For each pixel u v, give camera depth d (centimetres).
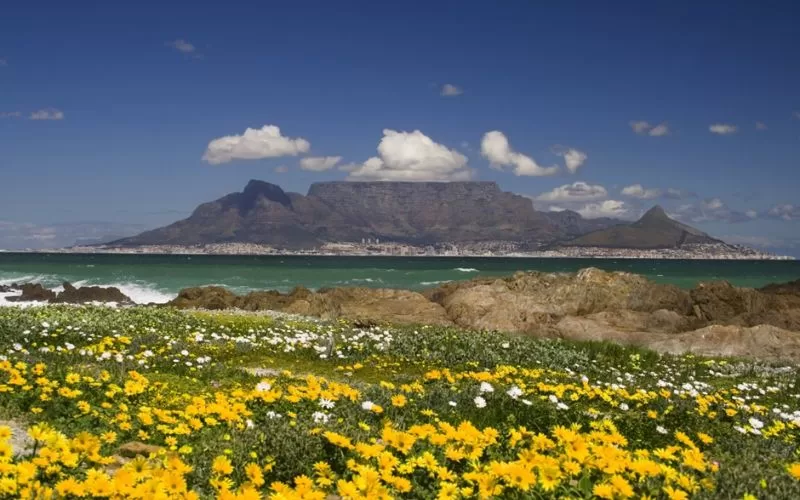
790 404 1653
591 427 1011
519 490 622
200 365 1653
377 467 700
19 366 1109
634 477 654
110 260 17200
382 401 1111
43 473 634
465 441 718
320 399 1039
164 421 898
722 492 679
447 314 3966
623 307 4141
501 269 13825
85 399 1036
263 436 806
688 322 3675
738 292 4106
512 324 3409
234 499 568
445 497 616
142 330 2262
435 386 1311
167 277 9138
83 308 2997
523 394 1223
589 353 2369
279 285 8206
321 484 648
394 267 14375
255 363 1895
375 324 3216
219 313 3612
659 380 1886
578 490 626
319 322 3269
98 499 587
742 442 1077
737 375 2177
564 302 4159
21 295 6209
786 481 742
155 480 562
